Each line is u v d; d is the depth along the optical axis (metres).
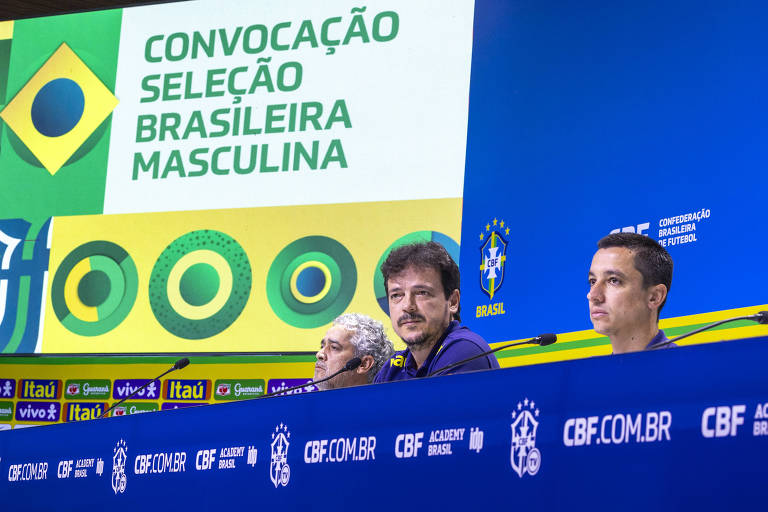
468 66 5.88
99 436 3.05
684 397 1.72
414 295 3.45
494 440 2.00
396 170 5.96
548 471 1.89
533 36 5.53
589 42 5.20
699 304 4.45
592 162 5.07
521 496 1.93
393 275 3.50
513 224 5.43
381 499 2.19
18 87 6.70
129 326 6.28
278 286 6.09
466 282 5.64
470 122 5.80
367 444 2.25
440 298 3.45
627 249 3.58
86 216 6.46
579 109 5.20
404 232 5.89
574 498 1.84
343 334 3.58
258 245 6.15
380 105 6.06
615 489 1.78
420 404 2.16
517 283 5.33
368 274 5.95
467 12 5.93
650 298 3.56
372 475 2.22
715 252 4.41
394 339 5.81
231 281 6.16
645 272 3.56
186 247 6.27
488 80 5.74
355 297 5.95
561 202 5.20
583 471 1.84
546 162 5.32
